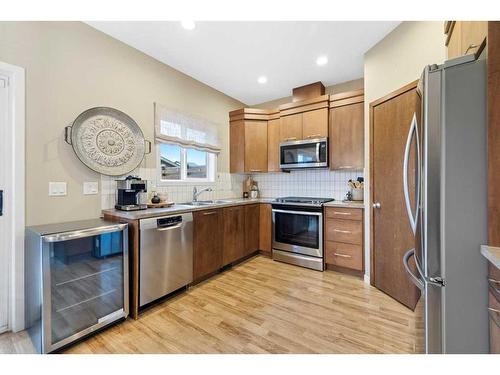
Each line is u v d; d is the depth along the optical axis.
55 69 1.88
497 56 0.96
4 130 1.66
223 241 2.83
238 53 2.56
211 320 1.85
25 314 1.71
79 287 1.67
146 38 2.29
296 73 3.04
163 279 2.08
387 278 2.24
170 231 2.15
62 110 1.92
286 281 2.58
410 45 2.01
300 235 3.04
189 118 3.09
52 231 1.56
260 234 3.46
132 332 1.70
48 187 1.84
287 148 3.37
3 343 1.56
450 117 1.03
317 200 3.19
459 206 1.02
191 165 3.29
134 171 2.46
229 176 3.82
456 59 1.03
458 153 1.02
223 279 2.63
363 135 2.81
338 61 2.73
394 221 2.14
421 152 1.13
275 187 3.97
